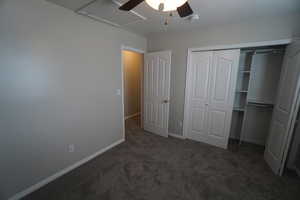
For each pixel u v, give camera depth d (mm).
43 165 1781
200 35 2654
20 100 1533
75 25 1946
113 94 2666
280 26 2037
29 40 1543
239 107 2932
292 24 1967
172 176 1947
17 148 1551
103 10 1894
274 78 2580
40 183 1761
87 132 2277
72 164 2105
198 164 2215
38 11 1581
